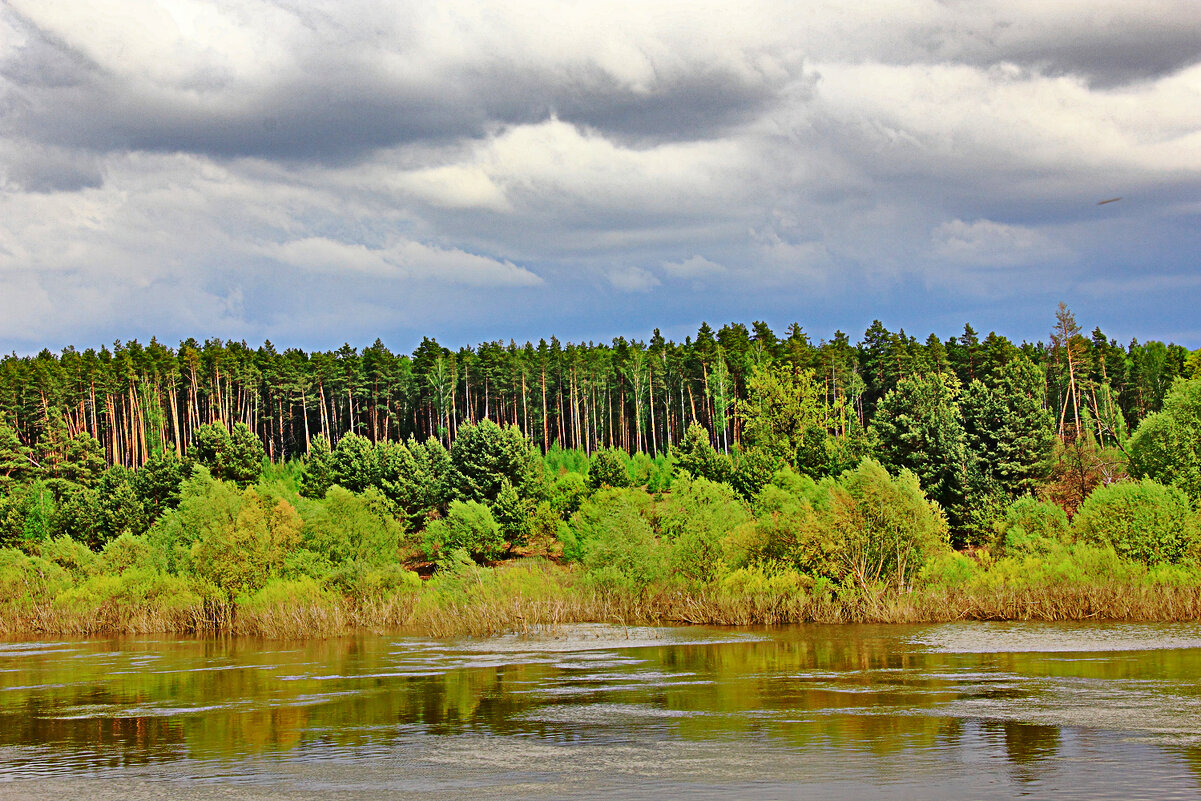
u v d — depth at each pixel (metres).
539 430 177.75
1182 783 17.89
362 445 103.75
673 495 55.69
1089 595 44.62
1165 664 31.27
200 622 53.00
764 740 21.95
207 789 18.98
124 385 163.12
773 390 102.31
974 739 21.50
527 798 17.81
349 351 176.75
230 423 171.12
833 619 46.66
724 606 48.16
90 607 55.22
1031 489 72.94
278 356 183.00
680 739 22.33
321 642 45.66
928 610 45.94
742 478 88.69
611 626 48.38
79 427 164.38
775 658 35.41
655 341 178.12
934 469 74.06
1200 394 63.91
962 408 82.62
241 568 55.12
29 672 36.69
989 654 34.56
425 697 28.81
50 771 20.61
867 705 25.73
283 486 98.81
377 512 65.12
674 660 35.75
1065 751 20.31
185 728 24.92
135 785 19.38
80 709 27.98
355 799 18.05
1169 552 48.88
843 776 18.75
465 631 48.06
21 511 100.00
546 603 50.62
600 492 77.06
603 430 169.62
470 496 91.12
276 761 21.09
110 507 92.69
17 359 170.75
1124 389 147.25
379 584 54.25
